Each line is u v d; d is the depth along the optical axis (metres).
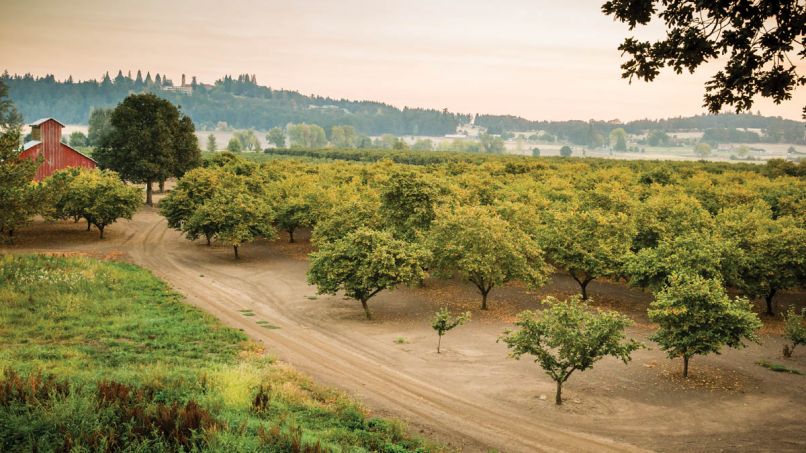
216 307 37.53
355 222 47.91
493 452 18.30
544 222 50.62
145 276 43.47
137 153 80.25
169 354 26.09
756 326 26.08
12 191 36.38
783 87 12.83
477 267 37.06
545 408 23.09
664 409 23.39
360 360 28.62
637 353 31.36
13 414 12.70
